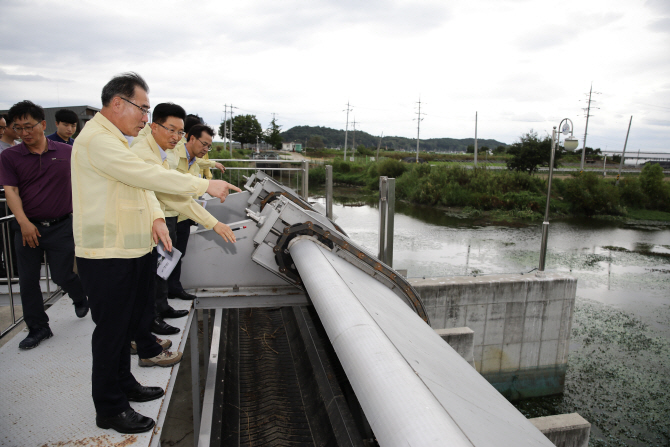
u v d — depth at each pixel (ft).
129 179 5.56
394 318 8.38
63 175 9.12
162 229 6.41
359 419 10.15
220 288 12.89
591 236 61.21
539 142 108.27
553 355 26.32
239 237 12.61
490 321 25.21
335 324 6.69
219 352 11.68
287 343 13.67
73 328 9.50
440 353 7.66
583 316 31.30
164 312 9.96
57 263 9.32
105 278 5.53
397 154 231.91
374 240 52.42
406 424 4.21
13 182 8.71
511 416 5.88
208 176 18.12
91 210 5.51
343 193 107.86
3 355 8.14
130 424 5.84
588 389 23.57
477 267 41.16
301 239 11.29
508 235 58.65
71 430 5.90
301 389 10.94
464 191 88.48
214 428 8.52
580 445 15.31
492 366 25.80
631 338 28.17
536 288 25.31
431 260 43.47
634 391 23.31
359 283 9.82
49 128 34.12
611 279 39.78
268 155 183.32
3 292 13.56
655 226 73.15
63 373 7.51
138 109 5.77
